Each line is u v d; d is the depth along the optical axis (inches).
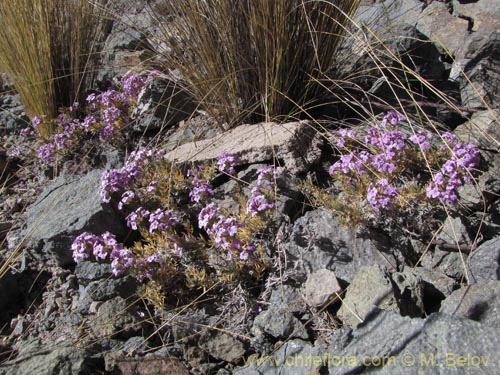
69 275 36.5
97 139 46.8
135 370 28.6
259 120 41.8
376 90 41.9
